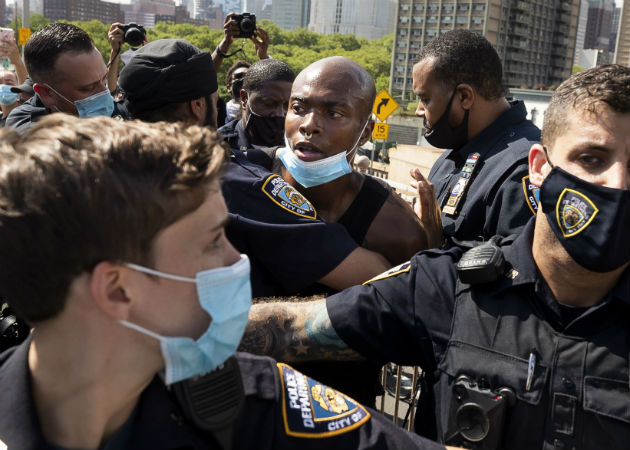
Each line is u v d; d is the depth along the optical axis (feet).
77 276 2.91
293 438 3.76
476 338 4.46
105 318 3.07
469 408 4.25
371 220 6.96
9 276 2.89
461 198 8.39
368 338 4.95
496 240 5.10
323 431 3.82
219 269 3.30
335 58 6.77
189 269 3.16
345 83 6.60
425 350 4.78
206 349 3.34
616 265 4.00
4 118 17.07
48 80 9.87
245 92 12.87
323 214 7.08
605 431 3.99
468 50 8.61
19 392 3.24
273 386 3.91
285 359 5.17
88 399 3.19
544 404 4.15
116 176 2.80
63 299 2.95
